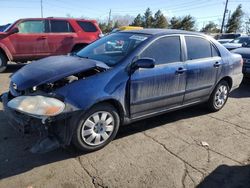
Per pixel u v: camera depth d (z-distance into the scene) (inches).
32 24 355.3
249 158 146.0
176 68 167.5
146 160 137.9
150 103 159.6
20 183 115.0
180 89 174.4
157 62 159.6
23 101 122.5
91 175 123.2
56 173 123.0
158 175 126.0
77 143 134.3
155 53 159.2
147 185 118.5
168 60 165.6
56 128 126.4
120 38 170.2
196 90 187.3
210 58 194.9
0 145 143.6
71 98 126.6
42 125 122.3
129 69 145.7
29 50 354.9
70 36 376.8
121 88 142.3
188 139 164.7
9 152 137.6
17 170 123.6
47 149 122.7
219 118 203.3
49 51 368.2
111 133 147.3
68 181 118.0
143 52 153.6
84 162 133.0
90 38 391.2
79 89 129.7
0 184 113.6
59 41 370.9
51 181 117.3
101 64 144.5
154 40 159.6
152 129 175.8
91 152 142.3
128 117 152.7
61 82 131.7
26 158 133.3
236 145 160.4
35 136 153.7
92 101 131.0
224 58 205.0
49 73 132.9
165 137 165.5
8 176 119.1
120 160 136.5
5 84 277.7
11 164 127.8
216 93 208.1
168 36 168.2
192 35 184.9
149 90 155.7
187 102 186.4
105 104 140.5
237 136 172.9
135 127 177.0
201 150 151.8
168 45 167.0
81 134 134.0
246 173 131.6
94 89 133.0
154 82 156.4
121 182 119.5
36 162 130.5
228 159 143.8
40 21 359.9
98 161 134.6
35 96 123.1
